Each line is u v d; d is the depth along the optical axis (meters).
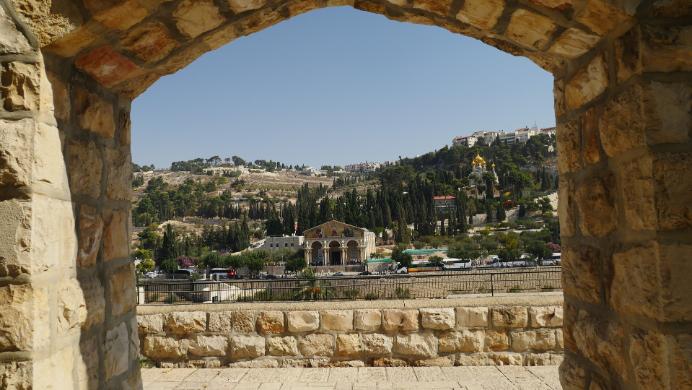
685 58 2.17
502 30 2.99
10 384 2.12
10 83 2.23
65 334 2.42
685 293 2.06
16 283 2.14
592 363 2.77
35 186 2.20
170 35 2.76
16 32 2.26
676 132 2.14
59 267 2.38
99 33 2.41
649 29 2.18
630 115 2.26
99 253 2.85
